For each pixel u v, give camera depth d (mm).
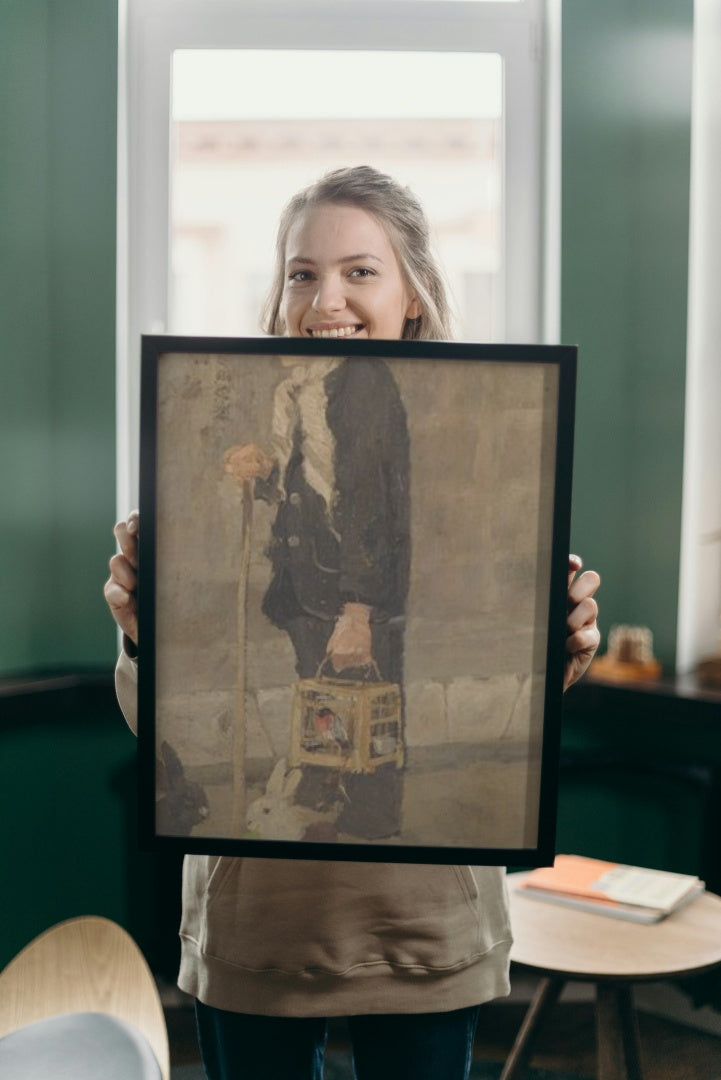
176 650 1071
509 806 1075
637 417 2768
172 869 2525
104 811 2703
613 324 2752
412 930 1198
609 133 2709
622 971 1603
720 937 1731
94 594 2742
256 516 1066
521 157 2781
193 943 1280
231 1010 1223
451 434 1061
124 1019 1121
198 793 1079
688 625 2795
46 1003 1166
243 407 1060
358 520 1067
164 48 2727
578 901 1847
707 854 2424
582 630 1129
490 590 1067
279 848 1078
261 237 2855
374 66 2779
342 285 1248
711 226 2752
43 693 2541
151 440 1057
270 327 1365
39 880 2639
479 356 1049
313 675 1074
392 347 1050
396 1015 1219
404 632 1070
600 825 2748
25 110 2633
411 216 1289
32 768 2613
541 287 2814
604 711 2727
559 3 2670
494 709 1072
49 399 2721
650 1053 2467
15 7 2594
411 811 1078
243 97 2791
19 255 2635
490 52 2750
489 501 1063
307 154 2840
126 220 2748
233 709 1075
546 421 1055
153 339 1050
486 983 1246
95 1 2666
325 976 1194
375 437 1062
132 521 1149
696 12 2646
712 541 2836
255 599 1070
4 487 2627
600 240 2730
